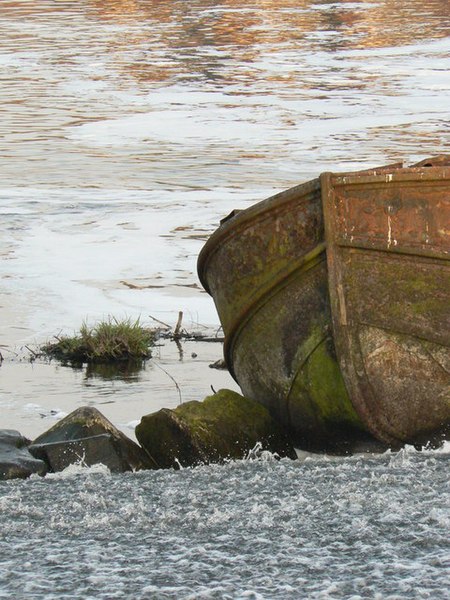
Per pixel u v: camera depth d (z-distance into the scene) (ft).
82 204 121.90
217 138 164.96
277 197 51.19
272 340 53.26
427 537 36.40
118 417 61.52
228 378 69.00
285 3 398.01
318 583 32.73
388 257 50.26
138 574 34.14
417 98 197.26
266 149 154.51
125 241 104.17
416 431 52.49
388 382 51.19
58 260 97.19
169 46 280.51
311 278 51.34
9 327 79.05
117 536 38.29
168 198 124.77
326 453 55.06
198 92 208.85
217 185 132.16
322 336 51.55
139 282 90.33
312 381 52.54
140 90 213.46
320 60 252.01
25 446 52.70
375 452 53.83
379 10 371.97
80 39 300.61
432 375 51.34
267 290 52.49
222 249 53.72
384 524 38.14
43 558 35.99
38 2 422.41
